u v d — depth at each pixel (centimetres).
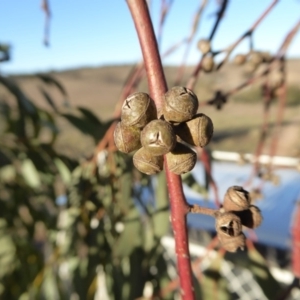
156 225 17
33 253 22
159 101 7
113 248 17
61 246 19
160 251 19
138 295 18
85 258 19
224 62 11
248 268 17
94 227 18
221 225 7
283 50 13
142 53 7
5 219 22
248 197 7
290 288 13
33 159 21
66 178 21
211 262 17
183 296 7
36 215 23
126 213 17
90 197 18
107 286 19
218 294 16
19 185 23
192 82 12
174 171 7
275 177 15
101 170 18
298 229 13
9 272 22
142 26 7
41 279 20
